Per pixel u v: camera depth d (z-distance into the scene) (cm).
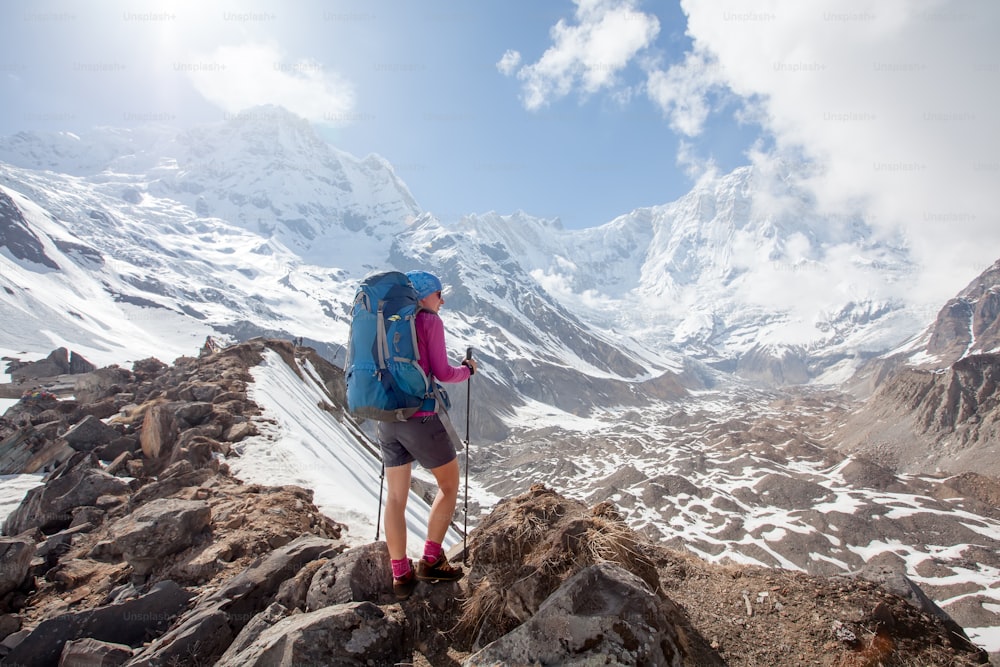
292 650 384
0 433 1470
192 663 457
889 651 437
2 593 615
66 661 477
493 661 366
